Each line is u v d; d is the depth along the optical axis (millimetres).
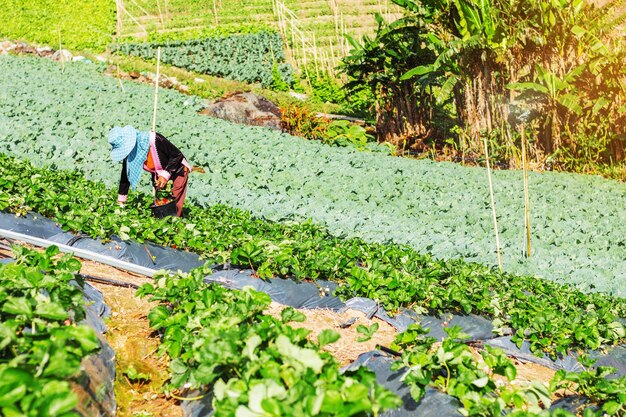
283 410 2461
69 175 9328
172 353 3867
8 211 6773
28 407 2221
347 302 6043
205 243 6637
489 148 18625
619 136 17984
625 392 3938
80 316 3713
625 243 11484
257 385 2584
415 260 7680
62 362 2547
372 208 12234
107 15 34781
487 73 18734
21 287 3482
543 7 17531
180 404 3795
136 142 7535
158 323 4211
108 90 19531
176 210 7992
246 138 16688
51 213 7051
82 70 22250
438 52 19625
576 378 4176
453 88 19922
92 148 12961
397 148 20641
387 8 36812
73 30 31172
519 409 3521
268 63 30719
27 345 2758
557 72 18562
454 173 16000
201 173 13219
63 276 4039
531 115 18484
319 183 13359
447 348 3676
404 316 5883
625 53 17453
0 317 3117
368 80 21453
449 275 7043
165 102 19609
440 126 20844
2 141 12336
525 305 6332
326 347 5102
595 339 5648
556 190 14969
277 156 15359
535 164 18359
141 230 6746
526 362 5574
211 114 19703
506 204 13461
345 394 2533
